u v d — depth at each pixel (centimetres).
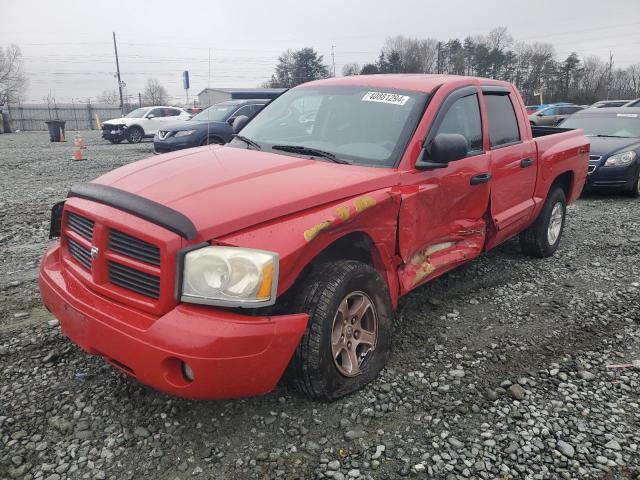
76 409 310
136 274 278
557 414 319
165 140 1417
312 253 296
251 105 1488
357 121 408
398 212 351
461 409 320
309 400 322
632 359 387
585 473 271
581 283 536
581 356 390
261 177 322
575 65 7869
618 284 535
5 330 405
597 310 471
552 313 462
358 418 309
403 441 292
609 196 1046
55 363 360
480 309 466
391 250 352
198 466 269
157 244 263
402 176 362
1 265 556
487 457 281
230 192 296
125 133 2395
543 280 542
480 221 461
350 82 456
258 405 317
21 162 1520
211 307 265
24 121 4547
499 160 471
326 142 402
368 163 371
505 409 322
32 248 621
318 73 7350
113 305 282
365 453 282
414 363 372
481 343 405
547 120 2473
